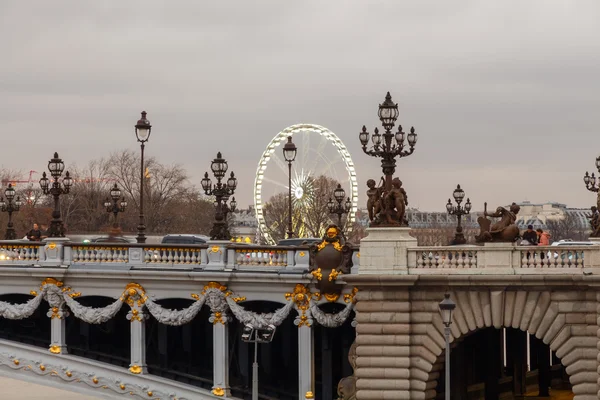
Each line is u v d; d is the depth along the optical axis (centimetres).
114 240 11575
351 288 8650
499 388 9838
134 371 9412
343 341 9069
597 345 7825
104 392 9512
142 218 10850
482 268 8025
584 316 7894
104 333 9862
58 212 9694
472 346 9438
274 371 9388
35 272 9550
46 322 10075
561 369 10669
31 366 9719
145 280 9281
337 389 8925
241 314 8994
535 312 7962
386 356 8131
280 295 8931
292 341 9388
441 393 8900
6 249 9781
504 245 8000
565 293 7931
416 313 8119
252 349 9375
